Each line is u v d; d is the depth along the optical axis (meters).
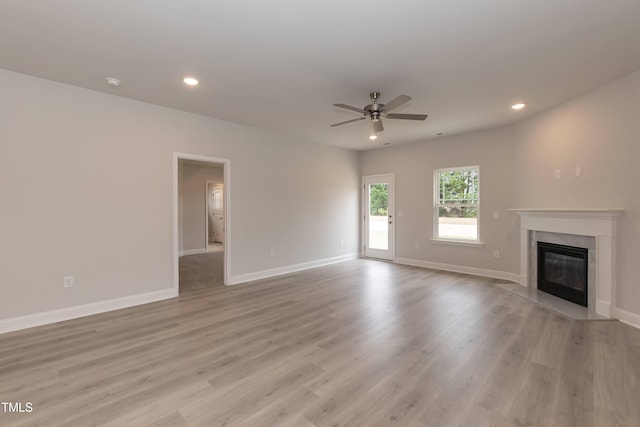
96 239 3.44
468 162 5.39
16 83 2.96
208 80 3.16
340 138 5.78
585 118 3.54
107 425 1.67
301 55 2.66
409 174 6.27
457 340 2.73
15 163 2.96
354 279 5.05
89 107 3.39
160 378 2.13
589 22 2.19
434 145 5.84
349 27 2.24
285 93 3.51
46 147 3.12
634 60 2.77
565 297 3.84
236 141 4.77
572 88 3.41
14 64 2.80
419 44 2.49
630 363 2.31
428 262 6.02
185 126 4.18
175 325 3.09
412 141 6.06
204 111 4.17
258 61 2.76
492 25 2.23
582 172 3.59
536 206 4.32
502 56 2.69
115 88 3.37
